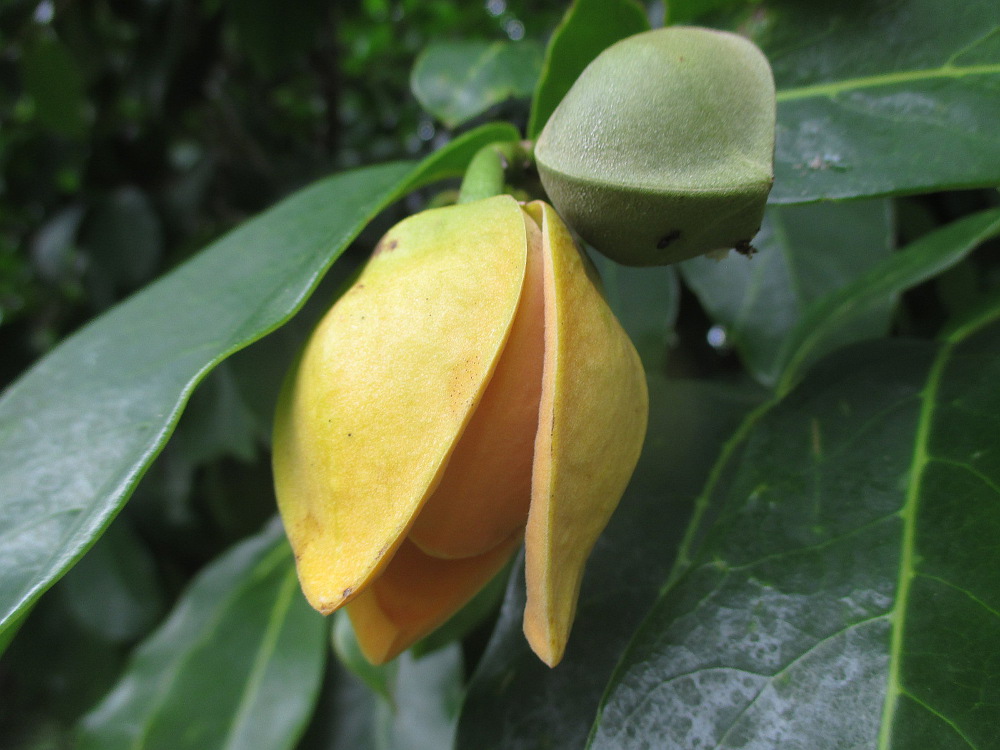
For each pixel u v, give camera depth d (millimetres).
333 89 239
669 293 138
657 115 60
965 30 74
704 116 60
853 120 75
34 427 73
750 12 82
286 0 198
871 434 77
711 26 84
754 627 66
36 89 226
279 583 147
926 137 72
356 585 53
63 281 245
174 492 228
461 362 55
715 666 64
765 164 60
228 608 143
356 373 56
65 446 70
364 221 73
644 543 90
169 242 221
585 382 55
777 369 119
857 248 139
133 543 221
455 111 123
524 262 58
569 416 53
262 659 137
